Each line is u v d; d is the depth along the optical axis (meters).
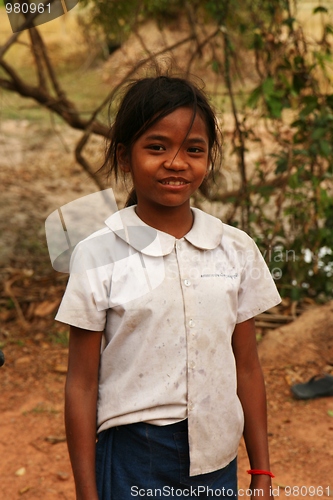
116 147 1.55
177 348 1.48
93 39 7.47
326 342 3.77
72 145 8.29
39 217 6.20
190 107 1.45
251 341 1.66
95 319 1.49
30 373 3.71
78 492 1.48
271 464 2.83
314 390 3.39
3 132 8.73
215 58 4.38
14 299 4.43
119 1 5.16
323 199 4.12
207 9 4.27
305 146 4.16
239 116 6.95
